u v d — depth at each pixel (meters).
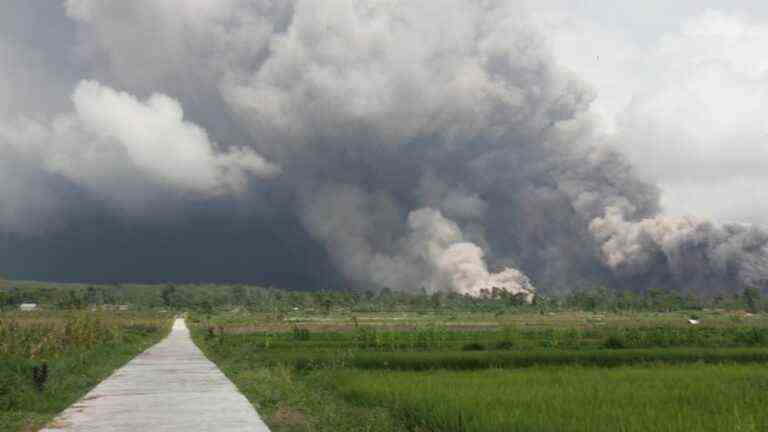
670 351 39.72
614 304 190.12
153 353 47.84
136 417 16.73
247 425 15.55
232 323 115.88
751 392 18.30
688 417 13.98
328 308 177.25
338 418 16.19
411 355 36.84
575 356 37.38
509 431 13.02
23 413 17.70
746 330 60.28
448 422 14.13
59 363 28.53
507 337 56.47
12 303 174.12
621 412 14.59
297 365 35.06
